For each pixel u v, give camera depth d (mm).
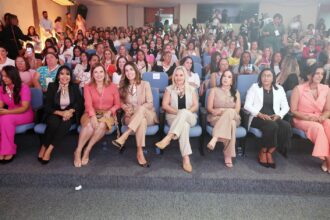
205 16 10242
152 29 9320
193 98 2582
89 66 3717
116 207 1900
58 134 2316
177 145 2797
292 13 9688
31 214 1811
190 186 2129
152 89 2707
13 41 5047
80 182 2148
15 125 2377
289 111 2654
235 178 2113
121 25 11188
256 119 2428
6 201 1956
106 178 2139
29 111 2551
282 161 2455
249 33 8156
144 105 2494
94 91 2508
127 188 2156
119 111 2518
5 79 2457
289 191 2107
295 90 2627
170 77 3736
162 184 2139
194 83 3434
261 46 7012
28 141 2785
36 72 3232
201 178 2117
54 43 5578
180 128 2240
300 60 5168
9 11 5945
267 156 2363
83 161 2328
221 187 2119
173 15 11164
